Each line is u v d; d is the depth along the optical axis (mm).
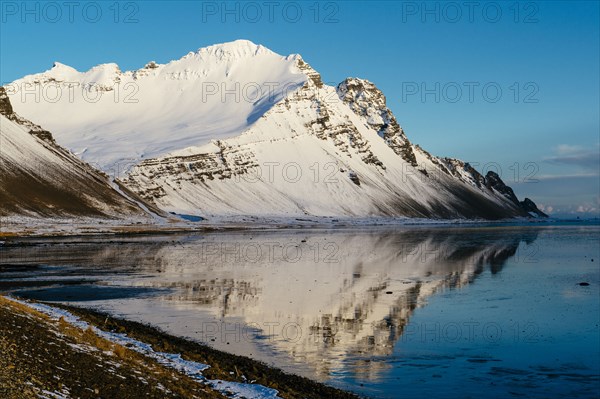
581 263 89688
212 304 48375
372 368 30547
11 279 63875
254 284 61344
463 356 33344
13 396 15703
